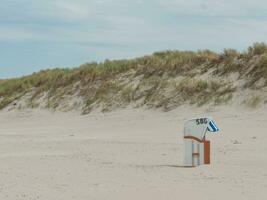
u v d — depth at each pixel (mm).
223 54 33438
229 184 11734
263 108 26953
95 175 13445
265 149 17141
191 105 29953
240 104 28141
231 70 31500
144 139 21812
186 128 14984
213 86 30625
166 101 31266
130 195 10961
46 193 11336
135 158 16469
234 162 14797
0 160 16547
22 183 12484
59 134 25953
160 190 11359
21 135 26109
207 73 32594
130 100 33188
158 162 15562
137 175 13336
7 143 22172
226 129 23078
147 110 31250
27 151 19016
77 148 19469
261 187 11273
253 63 31047
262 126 23266
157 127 26250
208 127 14844
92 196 10969
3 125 34250
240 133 21625
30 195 11156
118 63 39344
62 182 12547
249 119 25391
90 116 32844
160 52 39438
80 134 25422
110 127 28031
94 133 25625
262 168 13625
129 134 24234
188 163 14867
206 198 10469
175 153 17422
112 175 13422
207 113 28344
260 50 32219
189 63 34594
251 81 29594
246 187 11336
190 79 32188
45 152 18562
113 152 18016
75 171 14109
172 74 34250
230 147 17891
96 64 41812
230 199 10320
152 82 34094
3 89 42969
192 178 12680
